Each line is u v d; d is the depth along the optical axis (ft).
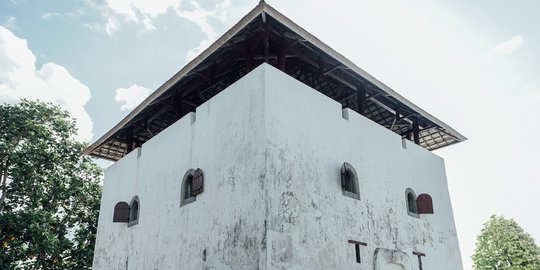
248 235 24.06
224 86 39.50
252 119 26.55
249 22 26.99
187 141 32.96
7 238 49.34
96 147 45.98
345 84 38.17
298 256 24.14
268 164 24.48
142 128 44.73
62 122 58.59
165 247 31.45
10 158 51.39
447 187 42.37
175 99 38.09
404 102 38.19
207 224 27.76
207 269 26.53
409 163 38.27
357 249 28.60
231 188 26.58
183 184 31.65
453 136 46.39
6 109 54.75
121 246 37.58
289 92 28.07
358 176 31.37
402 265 32.12
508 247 89.66
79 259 57.57
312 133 28.63
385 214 32.63
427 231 36.81
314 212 26.32
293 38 30.40
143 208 36.14
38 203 54.44
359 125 33.73
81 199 59.57
